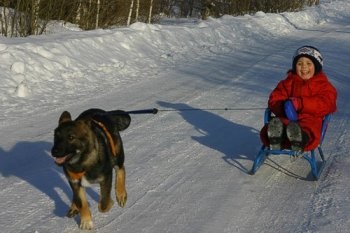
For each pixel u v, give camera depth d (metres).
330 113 6.07
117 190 4.85
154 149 6.70
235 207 5.04
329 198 5.21
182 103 8.95
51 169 5.95
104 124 4.55
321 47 15.87
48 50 10.86
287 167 6.16
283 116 6.08
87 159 4.19
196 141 7.08
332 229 4.52
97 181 4.37
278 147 5.66
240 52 14.48
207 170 6.05
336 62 13.18
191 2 26.97
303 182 5.70
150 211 4.93
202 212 4.92
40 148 6.57
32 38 12.00
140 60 12.34
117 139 4.73
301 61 6.04
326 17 27.48
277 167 6.16
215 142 7.07
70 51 11.34
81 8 16.91
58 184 5.54
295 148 5.54
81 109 8.25
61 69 10.46
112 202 4.55
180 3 26.89
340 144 6.96
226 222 4.73
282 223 4.70
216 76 11.16
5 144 6.64
